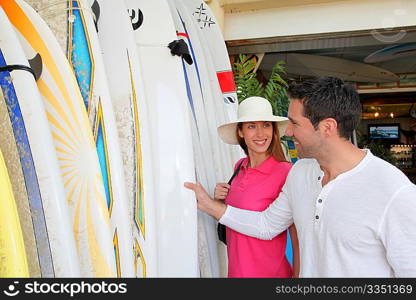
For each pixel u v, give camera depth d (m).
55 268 0.99
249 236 1.42
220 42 2.65
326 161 1.03
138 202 1.40
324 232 1.01
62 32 1.33
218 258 1.79
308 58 5.13
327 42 3.67
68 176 1.18
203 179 1.82
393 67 5.81
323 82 1.01
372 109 8.22
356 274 0.95
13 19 1.21
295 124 1.05
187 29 2.15
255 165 1.54
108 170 1.25
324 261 1.01
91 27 1.31
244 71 3.41
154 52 1.58
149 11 1.61
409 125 8.10
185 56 1.57
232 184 1.61
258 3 3.38
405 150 8.09
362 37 3.55
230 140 1.73
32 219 1.01
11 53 1.01
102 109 1.27
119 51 1.50
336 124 0.98
